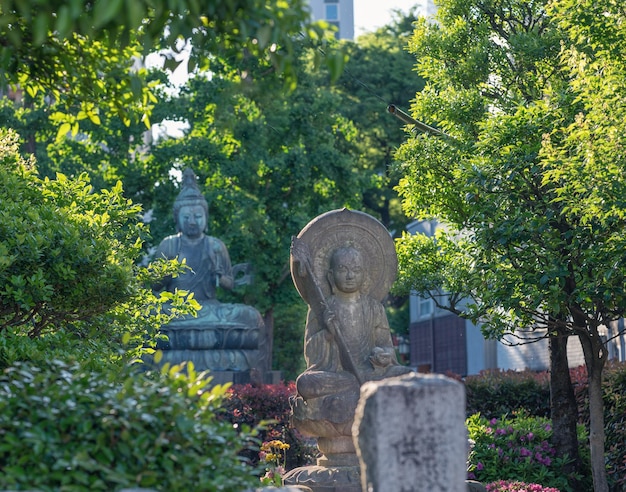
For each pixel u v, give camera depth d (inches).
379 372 455.8
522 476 607.8
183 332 914.7
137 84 339.3
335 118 1286.9
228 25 303.1
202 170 1191.6
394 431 225.3
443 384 229.0
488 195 532.4
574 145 501.4
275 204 1221.7
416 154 647.8
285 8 285.3
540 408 767.1
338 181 1234.0
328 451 448.8
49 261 435.8
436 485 224.8
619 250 470.3
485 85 682.2
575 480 614.9
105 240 464.8
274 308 1290.6
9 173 480.4
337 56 281.6
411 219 1732.3
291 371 1485.0
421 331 1738.4
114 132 1167.0
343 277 465.1
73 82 362.0
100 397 242.4
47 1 271.9
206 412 248.4
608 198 450.6
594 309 542.0
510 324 625.6
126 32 292.0
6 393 247.6
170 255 986.1
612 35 487.5
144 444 233.8
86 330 484.4
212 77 1163.9
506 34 695.1
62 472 228.5
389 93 1653.5
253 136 1160.8
